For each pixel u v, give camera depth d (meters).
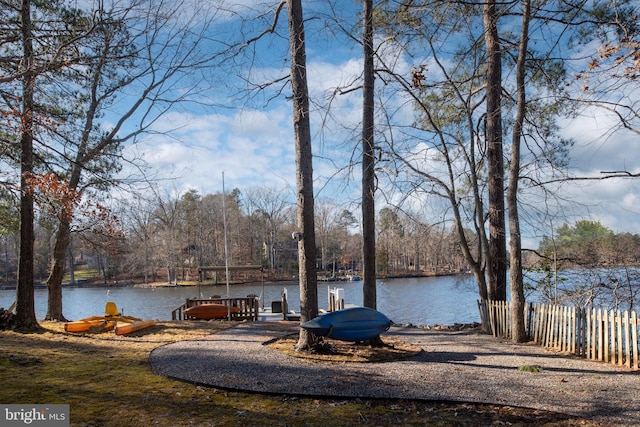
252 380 7.25
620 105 8.37
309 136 10.07
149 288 57.12
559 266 14.73
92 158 13.29
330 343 10.84
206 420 5.34
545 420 5.58
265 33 10.85
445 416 5.72
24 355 8.70
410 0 8.23
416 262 57.12
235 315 18.31
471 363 8.93
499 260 14.84
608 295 13.54
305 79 9.97
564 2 7.92
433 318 26.06
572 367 8.50
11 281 62.47
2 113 9.05
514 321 11.93
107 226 12.82
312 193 10.11
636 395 6.55
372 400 6.34
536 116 14.35
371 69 11.29
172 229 59.88
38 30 10.65
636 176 9.30
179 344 10.85
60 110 12.31
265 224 70.88
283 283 58.78
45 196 10.34
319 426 5.30
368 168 11.38
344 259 61.31
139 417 5.35
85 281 65.38
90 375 7.29
